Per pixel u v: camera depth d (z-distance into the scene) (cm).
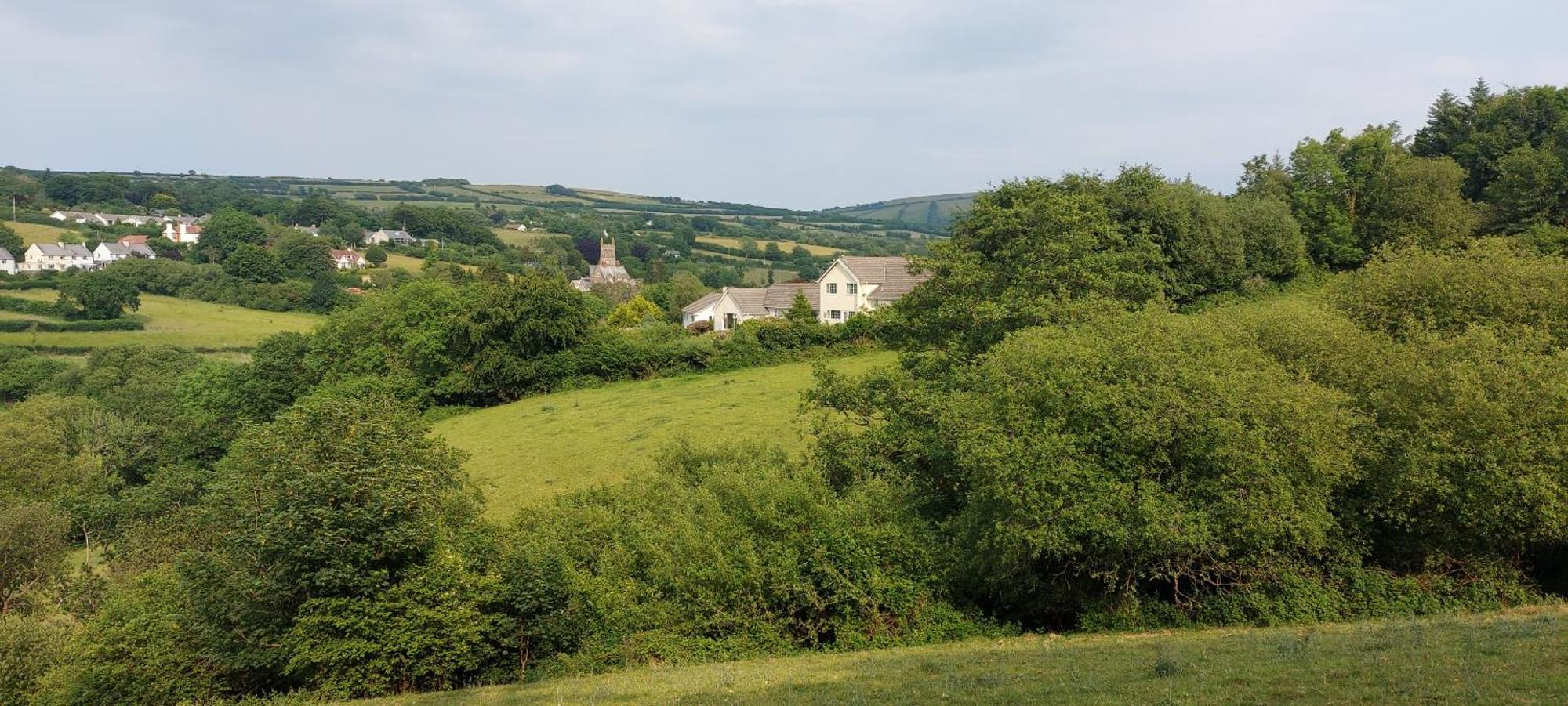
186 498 5350
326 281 13100
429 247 19150
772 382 6216
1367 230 7181
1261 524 2120
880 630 2325
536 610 2209
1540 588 2372
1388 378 2527
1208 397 2202
